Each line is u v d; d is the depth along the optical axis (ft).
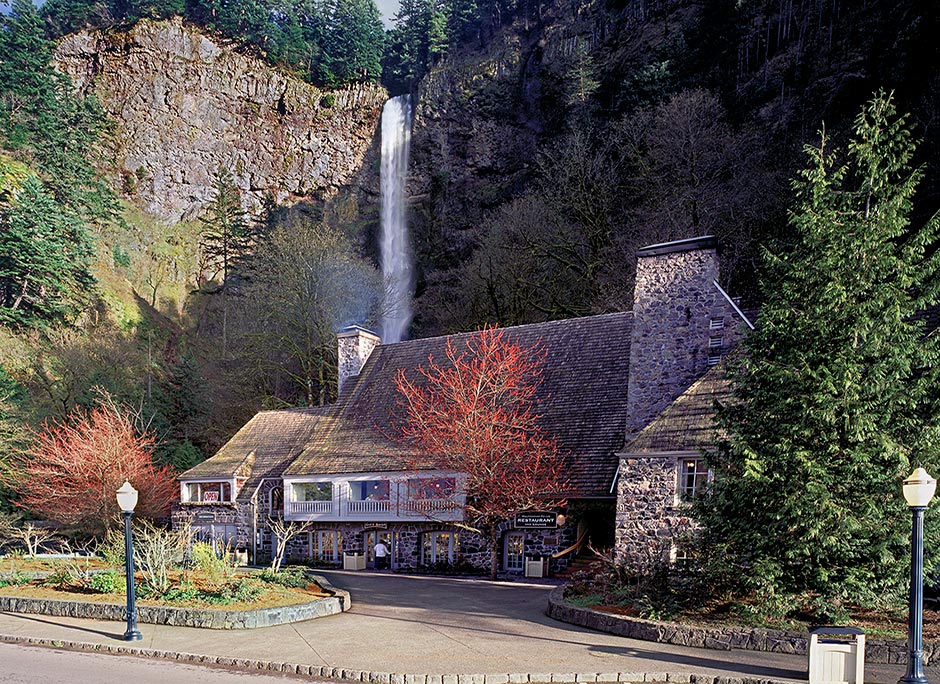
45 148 232.53
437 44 304.50
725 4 183.01
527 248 148.66
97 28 296.30
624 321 89.66
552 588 65.87
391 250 249.75
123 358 181.37
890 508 39.60
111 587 55.31
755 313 70.44
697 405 61.62
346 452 94.73
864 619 40.88
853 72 135.44
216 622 46.19
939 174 97.35
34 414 138.31
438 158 263.29
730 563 44.09
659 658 37.06
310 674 35.19
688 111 140.15
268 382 164.45
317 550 95.76
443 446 77.56
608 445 77.36
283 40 314.76
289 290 146.20
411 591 64.85
